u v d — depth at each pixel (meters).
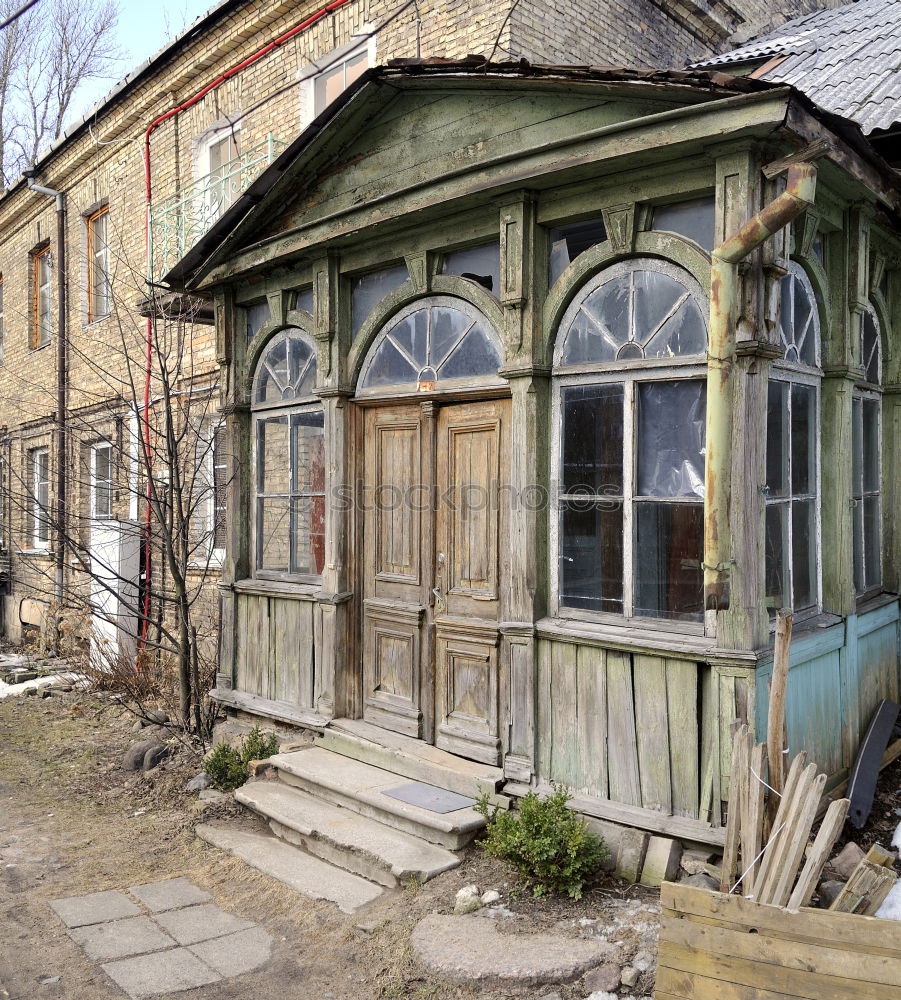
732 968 3.05
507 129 4.77
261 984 3.69
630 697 4.18
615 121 4.27
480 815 4.52
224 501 8.88
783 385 4.45
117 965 3.83
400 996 3.45
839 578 4.81
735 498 3.86
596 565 4.45
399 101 5.32
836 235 4.80
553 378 4.61
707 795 3.89
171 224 9.30
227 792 5.78
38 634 12.29
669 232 4.16
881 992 2.81
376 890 4.32
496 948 3.54
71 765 6.86
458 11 7.05
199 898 4.50
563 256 4.64
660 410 4.23
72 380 12.38
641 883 3.96
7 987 3.66
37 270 14.01
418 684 5.44
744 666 3.79
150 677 8.61
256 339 6.61
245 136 9.34
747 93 3.65
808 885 3.09
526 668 4.58
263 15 8.82
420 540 5.47
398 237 5.38
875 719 5.10
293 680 6.18
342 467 5.83
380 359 5.68
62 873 4.83
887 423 5.73
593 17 7.48
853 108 5.50
